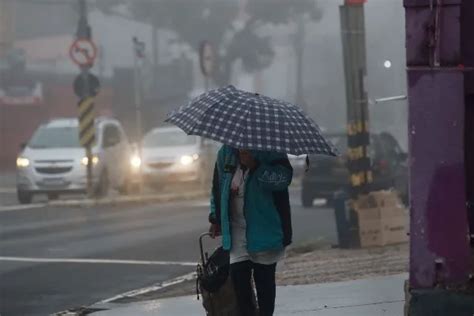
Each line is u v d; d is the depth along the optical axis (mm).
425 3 15945
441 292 15914
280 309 21609
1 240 39281
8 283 28359
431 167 15930
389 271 26984
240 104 16141
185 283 28141
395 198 34781
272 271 16906
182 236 40531
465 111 16656
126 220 48188
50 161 59156
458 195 15883
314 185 53750
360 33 33969
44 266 31859
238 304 16906
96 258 33812
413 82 15984
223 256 16953
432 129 15922
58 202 57312
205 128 15969
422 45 15969
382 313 20844
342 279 25844
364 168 34125
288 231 16844
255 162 16609
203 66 64875
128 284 28109
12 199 65250
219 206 17141
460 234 15906
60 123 62500
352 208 34031
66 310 24000
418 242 16031
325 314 20922
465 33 16531
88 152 57156
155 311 22609
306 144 15992
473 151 16750
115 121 66125
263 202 16594
